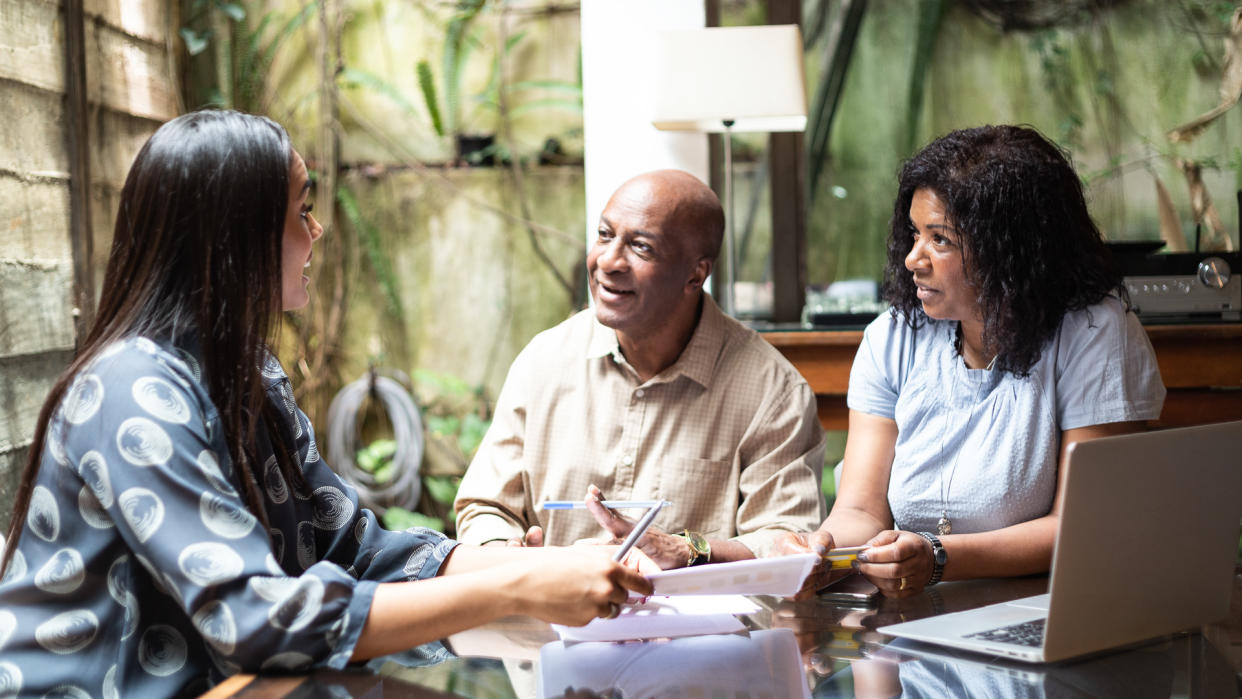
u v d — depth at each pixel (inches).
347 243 157.3
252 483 42.9
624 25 112.7
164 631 41.1
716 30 104.9
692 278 69.3
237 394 42.5
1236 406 106.0
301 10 154.6
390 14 155.4
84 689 40.0
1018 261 58.5
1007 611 46.9
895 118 140.6
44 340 102.7
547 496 71.5
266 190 42.7
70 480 40.0
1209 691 36.6
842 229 141.7
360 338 157.6
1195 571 43.1
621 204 68.1
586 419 71.4
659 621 45.9
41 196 103.7
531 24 155.3
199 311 41.9
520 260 157.0
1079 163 139.0
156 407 39.2
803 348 108.6
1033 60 138.6
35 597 40.2
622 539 55.7
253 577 38.0
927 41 139.6
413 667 39.8
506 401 73.6
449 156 156.9
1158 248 108.1
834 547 55.1
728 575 42.7
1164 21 135.9
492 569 40.1
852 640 43.3
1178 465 41.3
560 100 155.8
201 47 145.6
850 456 67.1
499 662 40.5
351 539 51.7
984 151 59.4
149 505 38.3
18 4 101.0
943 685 37.3
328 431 156.3
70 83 109.1
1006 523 60.9
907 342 66.3
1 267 96.6
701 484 69.9
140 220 42.2
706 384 70.2
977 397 61.9
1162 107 136.7
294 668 38.3
